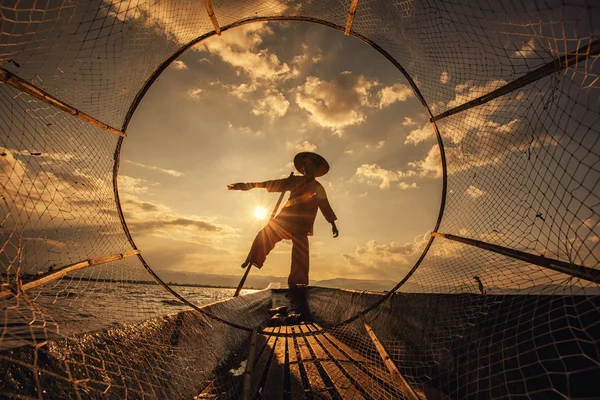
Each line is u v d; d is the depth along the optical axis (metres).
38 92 1.49
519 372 1.26
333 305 5.45
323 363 2.49
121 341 1.61
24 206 1.31
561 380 1.08
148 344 1.81
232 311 4.02
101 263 2.16
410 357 2.24
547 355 1.16
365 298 3.89
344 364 2.46
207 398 1.88
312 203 4.73
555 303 1.19
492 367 1.41
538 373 1.18
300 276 4.73
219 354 2.68
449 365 1.75
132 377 1.49
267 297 8.45
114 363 1.45
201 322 2.83
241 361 2.75
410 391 1.58
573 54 1.06
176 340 2.19
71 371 1.21
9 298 1.21
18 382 0.98
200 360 2.30
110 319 1.78
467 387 1.55
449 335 1.86
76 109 1.92
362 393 1.85
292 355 2.82
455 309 1.90
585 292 1.06
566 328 1.12
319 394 1.87
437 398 1.68
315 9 2.97
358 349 2.99
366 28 2.98
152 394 1.54
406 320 2.54
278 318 5.43
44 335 1.25
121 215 2.81
